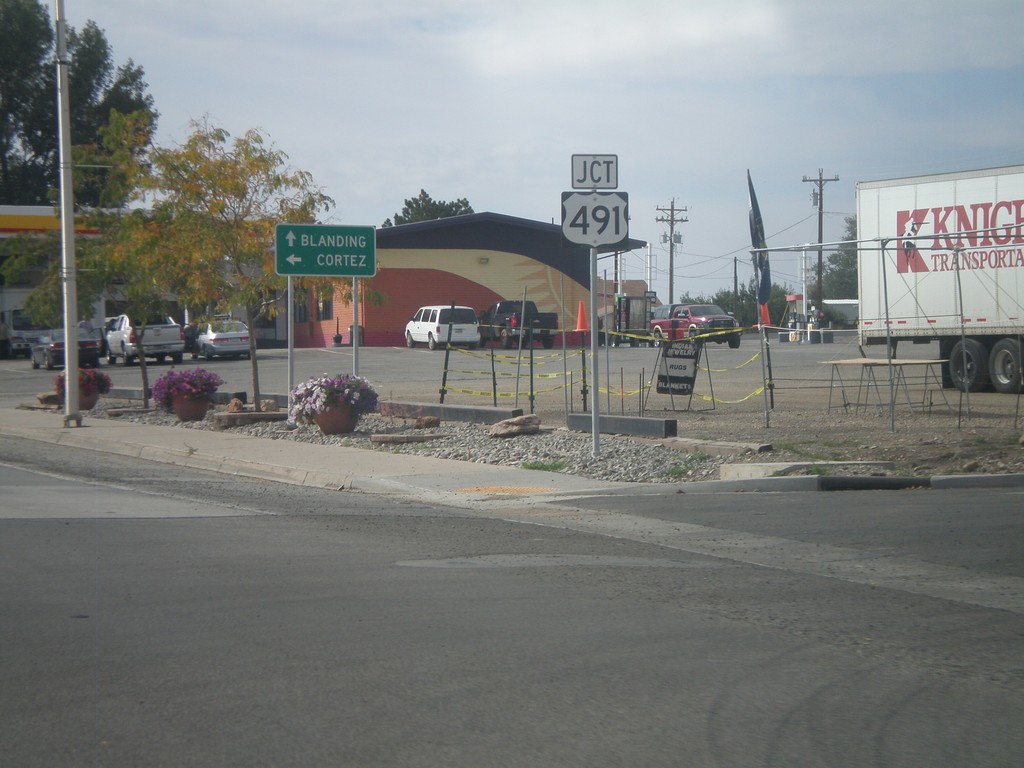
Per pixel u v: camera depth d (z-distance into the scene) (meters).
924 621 7.26
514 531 10.67
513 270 57.59
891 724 5.34
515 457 15.84
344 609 7.45
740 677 6.05
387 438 17.55
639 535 10.44
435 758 4.87
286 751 4.94
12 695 5.67
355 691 5.75
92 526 10.71
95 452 18.14
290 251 19.42
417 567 8.85
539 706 5.55
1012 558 9.22
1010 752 5.00
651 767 4.79
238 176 20.97
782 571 8.77
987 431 16.83
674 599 7.81
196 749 4.96
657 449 15.65
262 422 20.73
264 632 6.86
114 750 4.95
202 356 47.22
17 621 7.09
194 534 10.32
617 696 5.71
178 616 7.23
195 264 21.14
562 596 7.87
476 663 6.25
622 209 14.91
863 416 19.69
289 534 10.38
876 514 11.27
